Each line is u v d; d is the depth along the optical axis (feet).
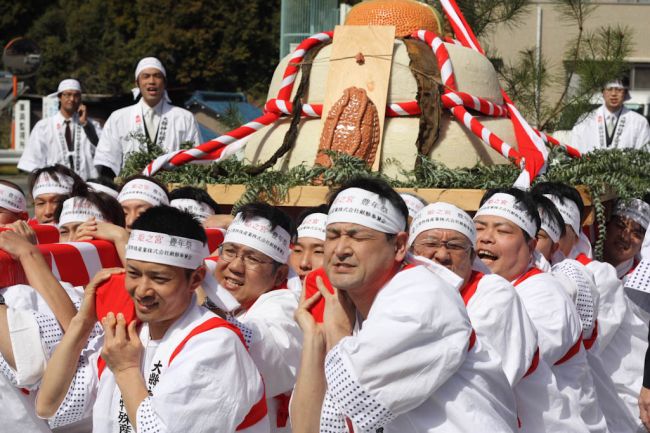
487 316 16.37
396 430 13.92
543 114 47.16
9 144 118.01
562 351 18.52
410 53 30.99
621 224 29.50
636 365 24.67
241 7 128.57
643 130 45.80
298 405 14.96
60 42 148.36
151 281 14.28
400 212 14.64
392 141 30.09
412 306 13.25
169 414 13.69
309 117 31.45
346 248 14.43
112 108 93.66
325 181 28.04
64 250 18.33
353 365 13.44
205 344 14.10
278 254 18.44
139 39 128.57
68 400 15.70
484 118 31.71
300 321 15.24
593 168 29.50
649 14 82.43
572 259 23.66
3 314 16.15
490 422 13.79
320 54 32.30
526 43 71.77
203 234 14.76
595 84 45.70
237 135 31.63
